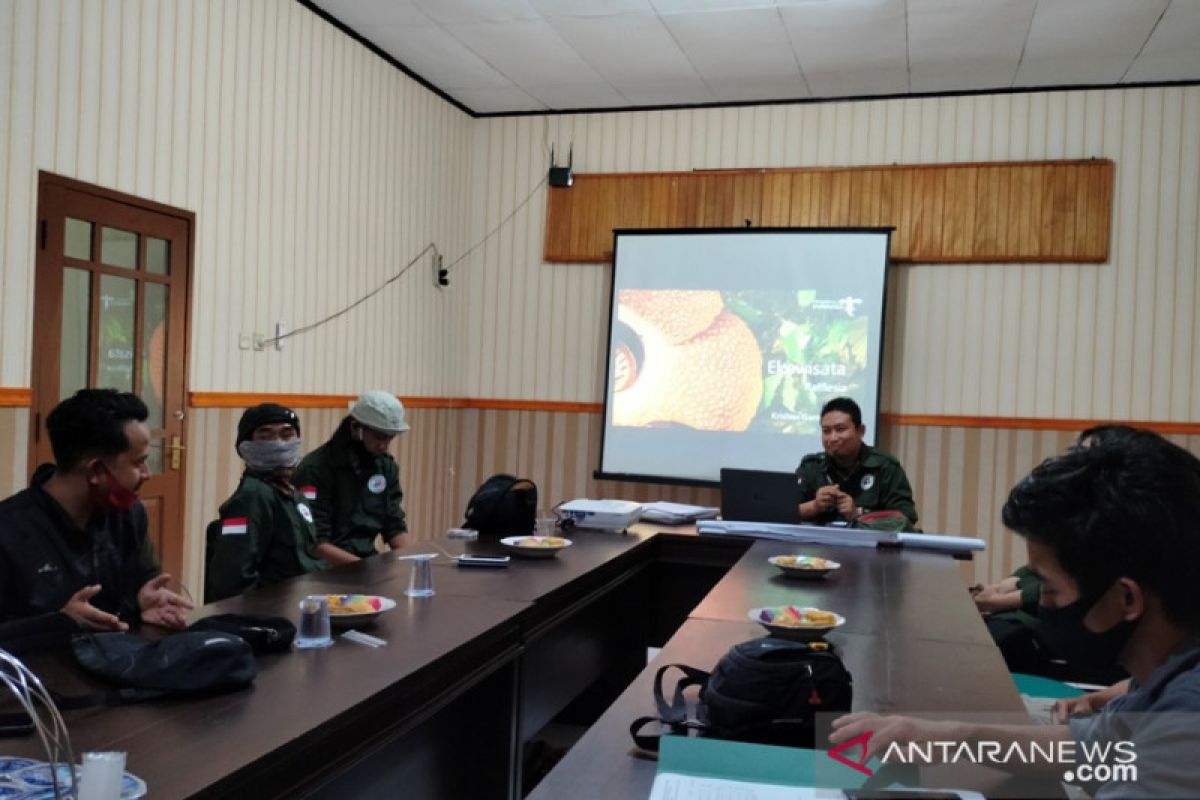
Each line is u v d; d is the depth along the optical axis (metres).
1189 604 0.94
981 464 5.60
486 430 6.55
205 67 4.24
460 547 3.12
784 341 5.83
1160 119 5.38
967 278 5.64
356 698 1.54
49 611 1.89
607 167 6.31
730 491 3.83
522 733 2.37
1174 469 0.95
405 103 5.80
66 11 3.55
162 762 1.25
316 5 4.92
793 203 5.90
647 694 1.66
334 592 2.35
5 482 3.36
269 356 4.73
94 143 3.70
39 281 3.48
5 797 1.11
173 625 1.95
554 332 6.42
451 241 6.41
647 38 5.14
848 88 5.73
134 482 1.96
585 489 6.34
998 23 4.72
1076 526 0.96
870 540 3.48
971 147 5.65
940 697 1.65
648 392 6.11
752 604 2.41
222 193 4.38
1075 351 5.48
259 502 2.61
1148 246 5.38
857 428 3.98
